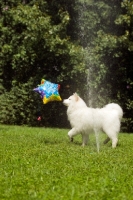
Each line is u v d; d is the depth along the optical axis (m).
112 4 21.92
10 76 24.14
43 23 21.38
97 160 9.60
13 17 21.95
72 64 21.62
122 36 21.17
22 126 22.17
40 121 23.23
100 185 7.00
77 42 22.20
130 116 22.52
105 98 22.19
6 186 6.87
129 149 12.18
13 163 9.05
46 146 12.29
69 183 7.13
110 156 10.35
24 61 22.48
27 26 21.58
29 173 7.96
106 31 22.03
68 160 9.51
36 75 22.67
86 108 12.91
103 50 21.39
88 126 12.66
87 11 21.91
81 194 6.40
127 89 22.52
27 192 6.53
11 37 22.72
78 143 13.60
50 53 21.92
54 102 23.09
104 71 21.48
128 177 7.78
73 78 21.98
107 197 6.35
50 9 22.75
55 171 8.20
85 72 21.39
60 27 21.64
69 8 22.62
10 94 23.19
